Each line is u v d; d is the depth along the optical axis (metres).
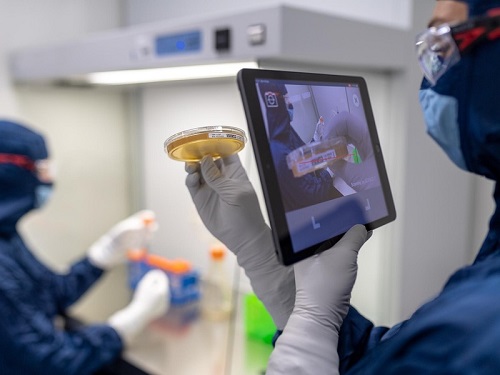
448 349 0.49
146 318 1.81
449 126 0.67
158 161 1.99
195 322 1.85
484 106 0.61
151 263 2.08
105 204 2.31
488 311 0.48
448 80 0.64
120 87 2.16
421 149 1.62
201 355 1.62
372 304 1.48
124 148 2.31
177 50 1.36
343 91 0.79
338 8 1.70
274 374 0.70
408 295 1.64
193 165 0.83
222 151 0.78
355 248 0.75
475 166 0.68
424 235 1.68
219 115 1.45
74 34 2.14
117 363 1.64
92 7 2.16
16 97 2.03
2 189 1.67
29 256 1.85
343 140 0.76
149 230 2.07
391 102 1.57
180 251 1.96
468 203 1.82
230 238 0.84
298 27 1.18
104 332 1.65
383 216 0.82
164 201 1.99
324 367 0.70
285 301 0.84
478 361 0.46
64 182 2.18
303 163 0.68
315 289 0.74
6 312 1.47
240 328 1.61
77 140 2.19
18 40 2.01
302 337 0.71
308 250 0.67
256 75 0.65
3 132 1.64
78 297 2.01
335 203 0.73
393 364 0.54
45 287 1.85
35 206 1.82
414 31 1.53
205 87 1.57
